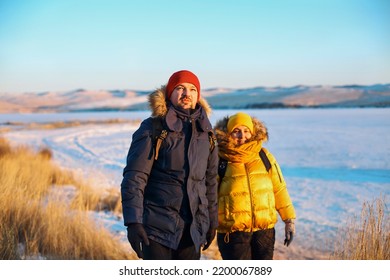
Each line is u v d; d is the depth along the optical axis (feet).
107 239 18.30
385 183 43.42
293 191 40.11
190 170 9.78
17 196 20.30
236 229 12.16
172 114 9.93
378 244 13.25
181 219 9.80
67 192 32.04
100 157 73.10
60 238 16.79
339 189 40.63
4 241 15.42
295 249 22.27
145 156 9.70
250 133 12.72
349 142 92.89
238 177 12.27
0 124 261.24
